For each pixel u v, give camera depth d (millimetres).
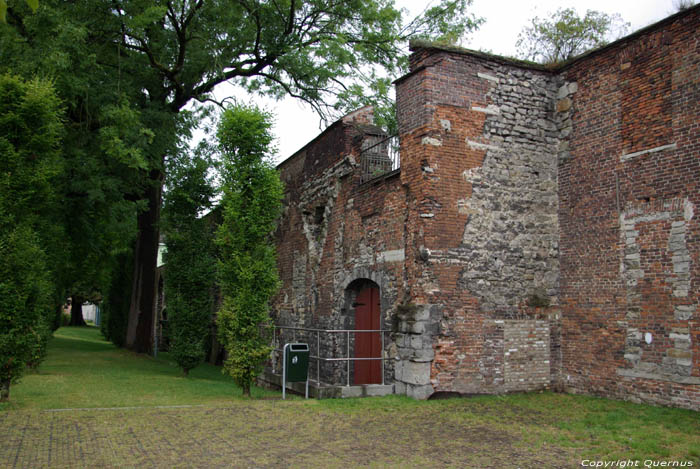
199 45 17797
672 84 9609
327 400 10227
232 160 11164
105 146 13719
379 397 10562
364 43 19562
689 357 8984
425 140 10961
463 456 6520
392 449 6832
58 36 13062
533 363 11219
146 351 20703
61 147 13375
